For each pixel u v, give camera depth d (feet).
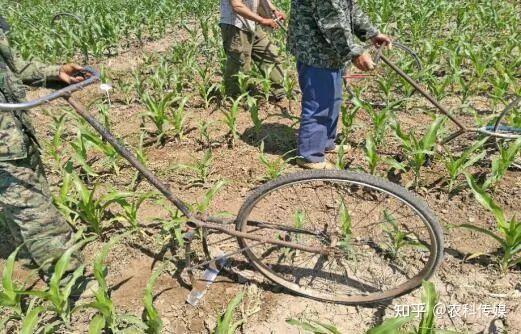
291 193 11.73
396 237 9.38
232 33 15.28
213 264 9.32
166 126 15.46
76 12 32.73
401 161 12.69
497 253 9.52
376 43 11.44
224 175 12.77
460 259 9.50
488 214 10.64
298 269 9.50
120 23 27.50
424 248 9.11
